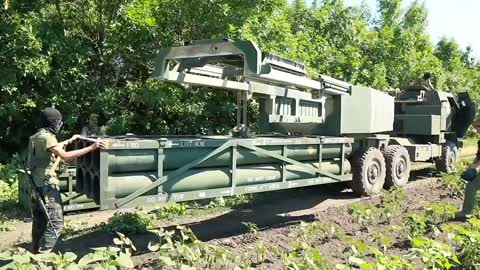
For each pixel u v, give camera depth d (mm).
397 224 7863
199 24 13680
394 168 11258
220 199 9836
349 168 9844
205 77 8062
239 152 7164
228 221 8508
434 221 7949
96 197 5867
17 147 12953
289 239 7219
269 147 7613
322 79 9039
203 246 5531
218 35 13688
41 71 11453
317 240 7086
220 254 5523
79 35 13547
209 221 8500
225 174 6984
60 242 7059
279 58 7820
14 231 7758
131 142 5957
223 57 7734
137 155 6047
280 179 7816
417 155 12438
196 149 6637
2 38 11055
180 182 6465
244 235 7410
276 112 9633
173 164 6402
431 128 13203
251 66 6910
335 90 9406
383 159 10617
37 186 5574
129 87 13500
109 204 5805
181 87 13758
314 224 6988
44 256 4234
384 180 10727
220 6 13422
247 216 8898
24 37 11133
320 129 9875
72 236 7414
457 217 8375
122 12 13375
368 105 10297
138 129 14117
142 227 7652
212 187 6828
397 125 13773
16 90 11625
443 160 13828
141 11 13250
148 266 6008
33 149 5594
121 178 5938
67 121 12344
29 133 12945
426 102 14117
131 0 13453
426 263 5238
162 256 5094
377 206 9305
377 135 11336
